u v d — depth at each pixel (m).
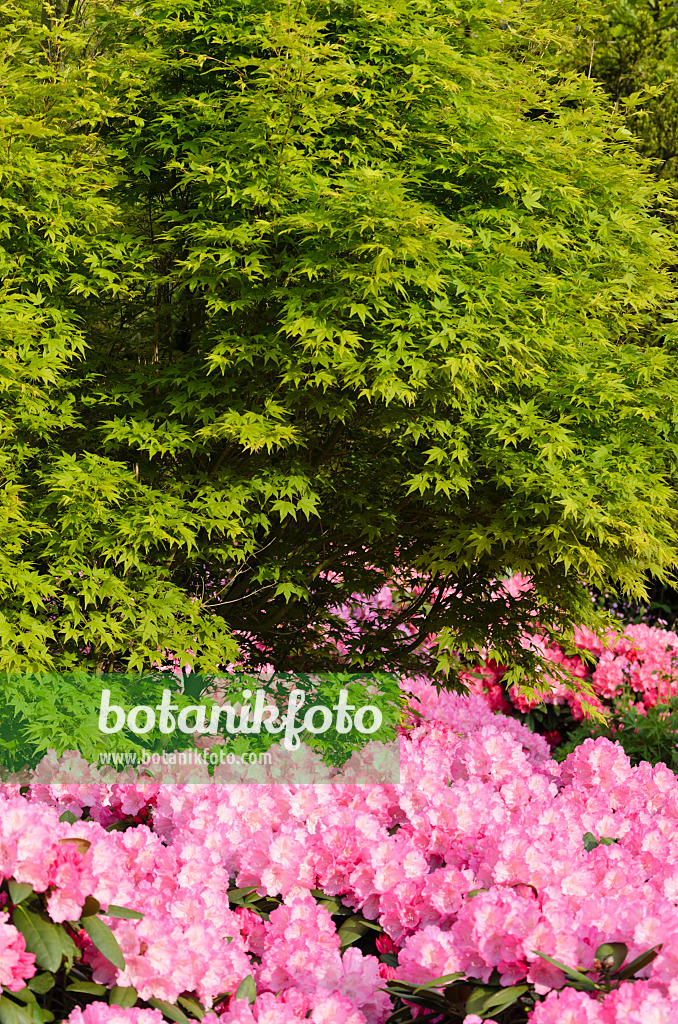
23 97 4.08
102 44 4.84
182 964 2.00
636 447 4.00
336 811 2.80
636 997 1.82
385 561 5.23
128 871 2.41
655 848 2.82
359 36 4.33
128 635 3.94
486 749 3.24
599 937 2.12
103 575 3.90
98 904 1.89
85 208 4.14
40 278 4.06
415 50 4.28
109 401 4.35
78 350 4.46
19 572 3.66
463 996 2.03
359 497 4.79
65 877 1.86
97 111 4.16
